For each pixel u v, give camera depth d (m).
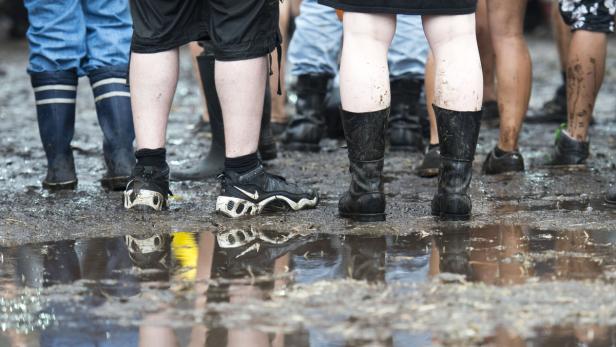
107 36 13.17
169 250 9.71
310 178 14.16
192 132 19.44
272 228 10.62
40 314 7.69
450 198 10.80
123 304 7.86
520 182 13.27
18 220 11.23
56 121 13.18
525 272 8.55
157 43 11.17
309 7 16.75
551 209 11.47
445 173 10.84
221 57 10.89
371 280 8.38
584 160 14.66
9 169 15.07
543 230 10.28
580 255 9.13
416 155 16.17
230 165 11.25
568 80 14.42
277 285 8.30
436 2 10.33
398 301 7.73
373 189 10.77
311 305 7.70
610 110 21.81
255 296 7.99
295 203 11.53
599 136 17.75
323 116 17.08
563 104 19.95
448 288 8.05
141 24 11.17
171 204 12.11
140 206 11.58
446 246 9.59
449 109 10.61
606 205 11.69
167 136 19.00
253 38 10.84
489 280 8.30
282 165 15.31
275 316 7.46
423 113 17.77
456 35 10.49
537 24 49.22
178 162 15.80
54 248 9.91
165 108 11.51
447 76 10.55
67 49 13.05
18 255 9.65
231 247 9.77
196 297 8.01
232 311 7.61
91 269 9.03
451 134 10.66
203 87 14.00
